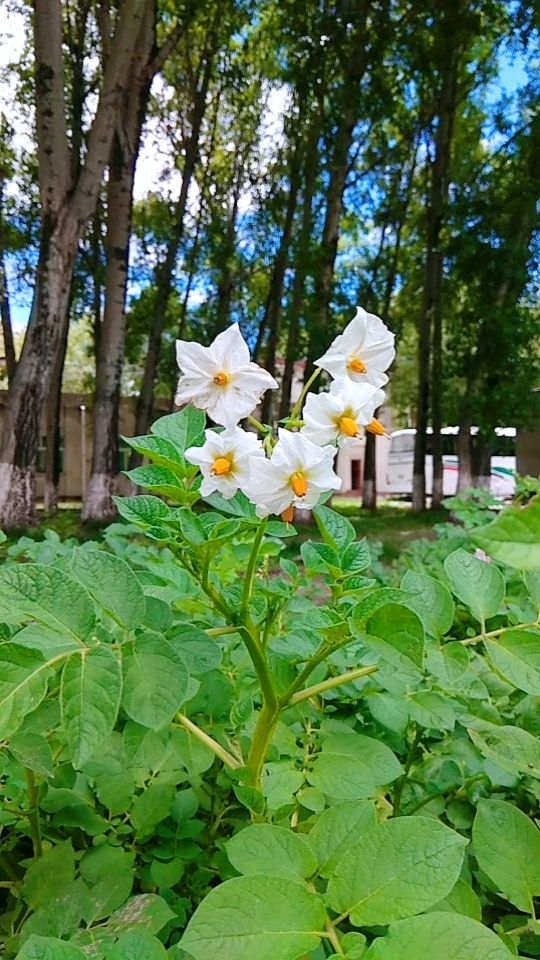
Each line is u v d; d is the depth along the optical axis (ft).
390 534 8.23
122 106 8.44
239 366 0.79
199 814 1.06
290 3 10.56
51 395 11.96
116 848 0.86
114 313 8.88
